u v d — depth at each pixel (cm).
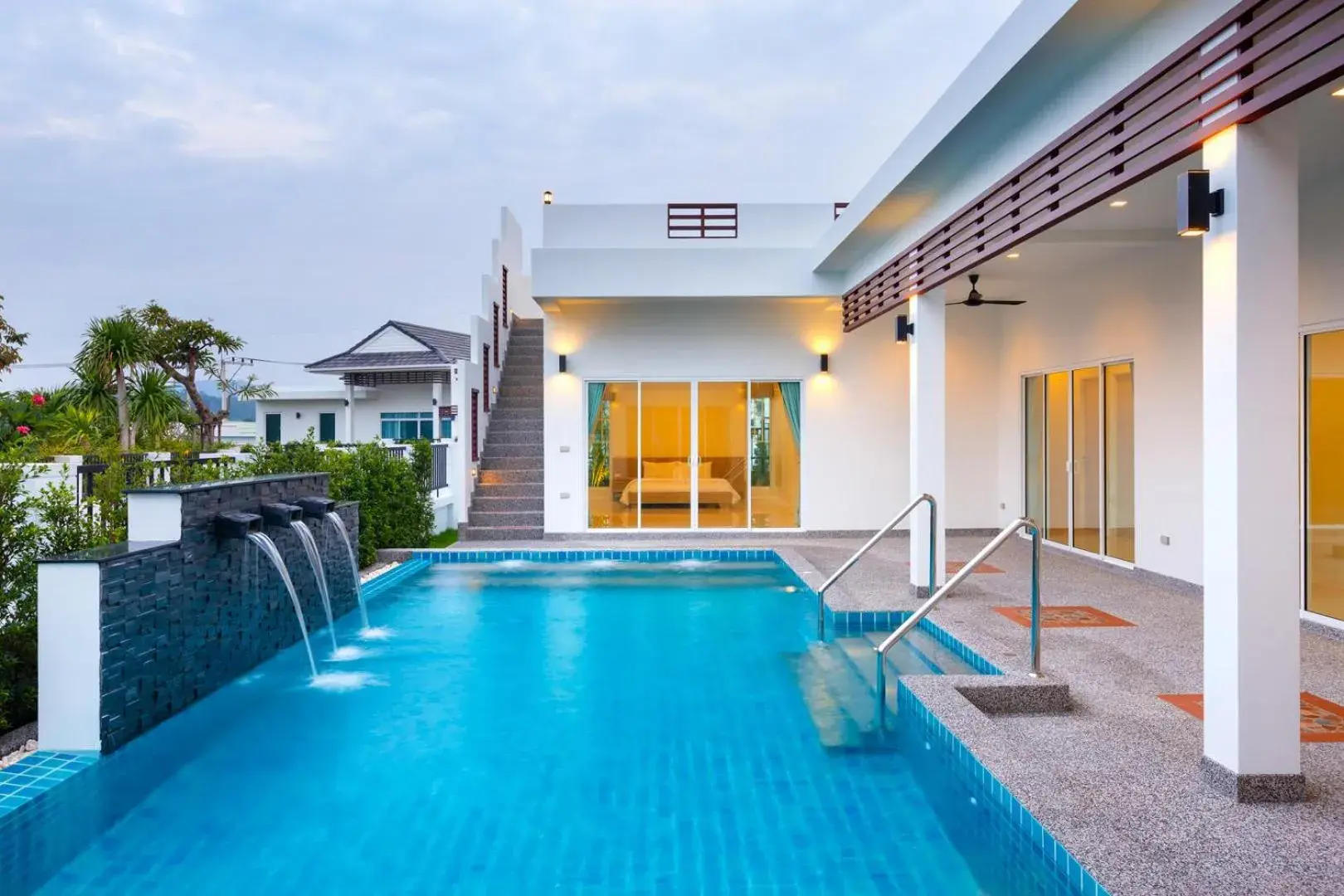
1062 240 731
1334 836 292
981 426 1177
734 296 1063
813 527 1179
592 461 1177
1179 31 386
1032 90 501
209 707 511
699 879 308
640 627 717
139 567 446
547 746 448
